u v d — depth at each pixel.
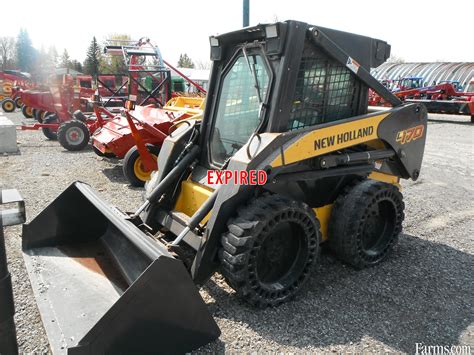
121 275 3.02
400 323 2.87
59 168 7.64
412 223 4.91
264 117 3.03
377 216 3.76
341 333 2.74
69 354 1.99
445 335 2.76
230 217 2.88
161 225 3.65
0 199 1.70
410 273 3.61
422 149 4.07
